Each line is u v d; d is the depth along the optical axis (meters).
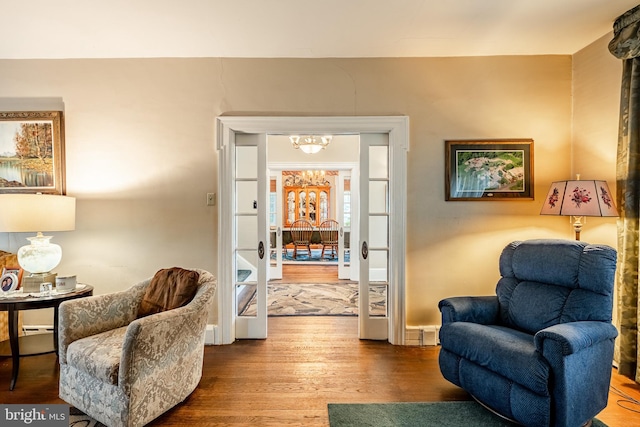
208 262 3.01
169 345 1.93
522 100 2.96
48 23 2.42
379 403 2.10
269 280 5.81
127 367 1.72
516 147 2.96
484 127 2.98
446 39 2.70
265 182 3.13
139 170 2.99
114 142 2.98
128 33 2.58
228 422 1.91
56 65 2.95
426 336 2.97
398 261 2.99
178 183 3.00
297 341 3.07
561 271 2.10
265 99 3.00
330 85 2.99
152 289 2.29
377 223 3.12
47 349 2.48
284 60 2.99
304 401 2.12
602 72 2.65
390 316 3.05
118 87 2.97
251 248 3.15
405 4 2.24
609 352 1.88
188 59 2.98
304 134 3.11
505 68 2.96
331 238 8.23
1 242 2.95
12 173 2.95
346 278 5.87
